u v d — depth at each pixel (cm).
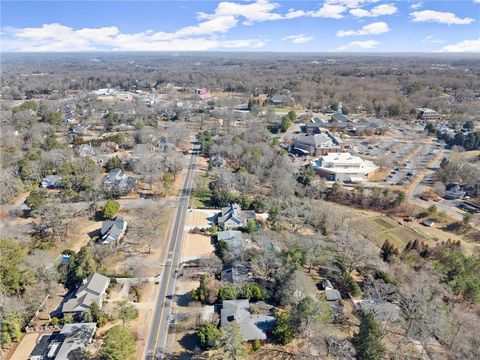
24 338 6319
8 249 7469
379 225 10712
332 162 14125
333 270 8094
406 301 6669
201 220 10681
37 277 7362
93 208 10894
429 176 14150
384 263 8188
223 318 6519
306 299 6325
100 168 13775
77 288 7394
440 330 6078
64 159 13712
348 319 6894
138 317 6844
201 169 14788
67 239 9406
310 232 10131
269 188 12888
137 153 15488
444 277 7406
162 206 11119
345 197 12156
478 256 8838
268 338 6269
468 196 12338
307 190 12256
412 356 6000
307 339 6266
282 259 7825
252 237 9494
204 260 8450
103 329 6494
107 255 8600
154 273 8175
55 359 5681
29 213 10556
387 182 13612
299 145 17125
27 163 12544
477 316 6662
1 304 6369
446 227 10544
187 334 6475
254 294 7138
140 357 5962
